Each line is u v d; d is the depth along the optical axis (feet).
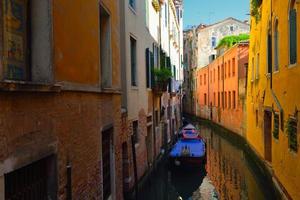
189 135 66.64
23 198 14.87
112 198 28.91
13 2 14.96
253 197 45.93
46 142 16.10
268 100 48.47
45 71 16.37
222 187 51.37
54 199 17.03
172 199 47.03
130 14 40.22
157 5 59.72
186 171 57.57
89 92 22.61
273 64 44.70
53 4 16.74
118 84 31.48
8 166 12.98
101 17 28.73
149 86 51.37
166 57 73.61
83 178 21.26
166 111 74.23
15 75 15.07
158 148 61.05
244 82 77.46
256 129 59.88
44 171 16.83
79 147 20.59
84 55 21.53
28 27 16.31
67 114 18.75
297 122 32.01
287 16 35.73
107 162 28.66
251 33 66.39
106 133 28.53
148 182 49.44
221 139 99.66
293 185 33.45
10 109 13.15
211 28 157.79
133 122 42.37
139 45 45.16
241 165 66.44
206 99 139.54
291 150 34.63
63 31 18.06
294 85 33.06
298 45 31.58
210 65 129.80
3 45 13.84
